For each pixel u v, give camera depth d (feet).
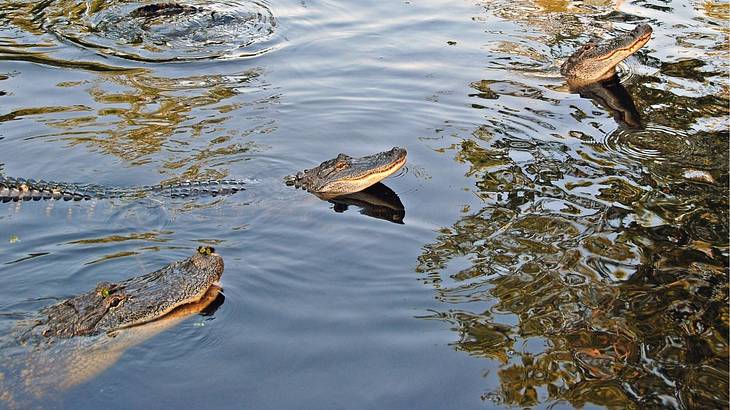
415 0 18.79
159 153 14.16
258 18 17.85
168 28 17.38
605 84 15.79
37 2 18.19
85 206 13.12
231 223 12.92
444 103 15.24
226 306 11.74
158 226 12.85
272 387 10.99
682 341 11.39
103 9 17.92
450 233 12.69
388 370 11.12
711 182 13.44
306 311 11.69
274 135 14.53
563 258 12.28
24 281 12.00
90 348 11.35
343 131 14.61
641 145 14.20
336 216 13.06
